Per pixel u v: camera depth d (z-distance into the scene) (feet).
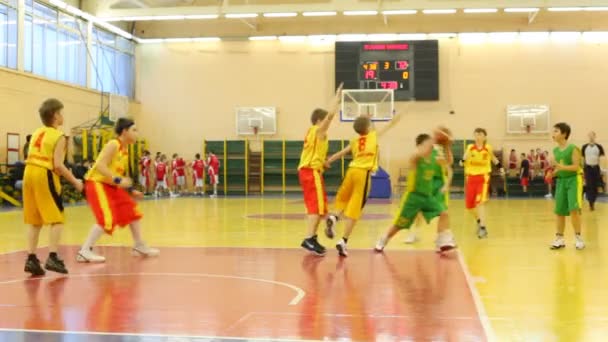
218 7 67.87
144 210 47.42
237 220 37.40
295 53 79.82
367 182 21.52
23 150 57.26
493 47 76.74
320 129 21.77
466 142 76.33
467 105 76.84
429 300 13.82
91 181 20.44
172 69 81.82
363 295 14.39
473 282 16.14
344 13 68.44
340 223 34.68
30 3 60.90
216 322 11.75
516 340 10.51
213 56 81.20
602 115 75.20
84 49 70.69
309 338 10.58
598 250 22.75
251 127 80.18
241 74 80.74
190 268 18.62
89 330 11.15
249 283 16.03
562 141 23.18
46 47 63.72
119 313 12.55
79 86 68.69
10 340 10.46
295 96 79.71
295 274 17.48
